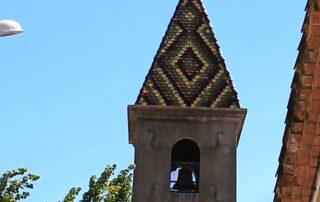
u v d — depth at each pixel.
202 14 29.56
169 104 27.98
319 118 16.91
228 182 27.41
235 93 28.20
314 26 15.62
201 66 28.64
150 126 27.94
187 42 29.03
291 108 16.97
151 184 27.33
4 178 22.11
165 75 28.47
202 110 27.89
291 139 17.31
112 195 23.30
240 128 28.44
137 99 28.12
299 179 17.94
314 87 16.44
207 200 27.22
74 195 22.61
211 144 27.78
